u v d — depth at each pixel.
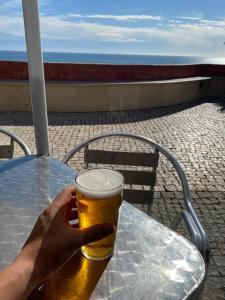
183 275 1.13
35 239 0.86
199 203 4.11
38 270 0.78
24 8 1.90
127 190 2.59
